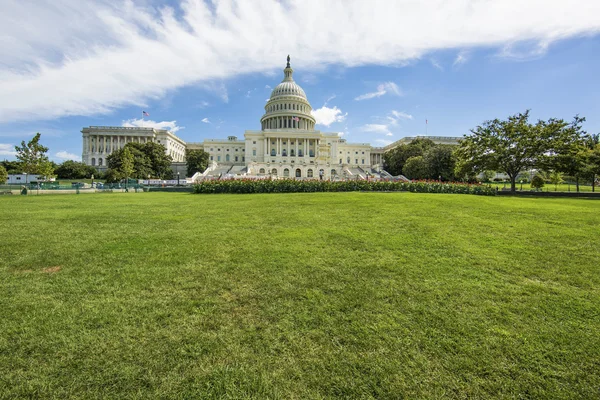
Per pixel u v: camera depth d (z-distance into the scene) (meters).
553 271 5.66
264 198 20.59
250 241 7.70
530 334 3.65
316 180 30.47
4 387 2.87
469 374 3.05
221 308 4.25
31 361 3.20
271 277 5.30
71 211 13.81
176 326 3.82
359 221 10.49
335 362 3.21
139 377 2.99
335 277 5.31
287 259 6.24
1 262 6.16
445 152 58.38
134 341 3.52
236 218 11.40
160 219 11.27
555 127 31.20
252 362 3.21
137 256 6.51
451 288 4.89
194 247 7.18
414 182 30.27
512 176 34.03
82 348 3.40
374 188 29.81
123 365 3.14
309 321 3.94
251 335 3.64
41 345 3.45
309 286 4.95
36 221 10.88
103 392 2.82
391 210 13.09
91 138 100.00
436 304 4.37
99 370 3.08
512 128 32.53
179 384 2.91
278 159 94.56
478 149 35.19
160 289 4.85
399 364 3.18
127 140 101.50
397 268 5.75
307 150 96.44
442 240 7.77
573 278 5.33
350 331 3.74
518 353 3.32
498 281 5.18
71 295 4.64
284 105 104.00
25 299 4.51
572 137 31.27
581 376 3.01
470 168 36.28
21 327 3.78
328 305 4.33
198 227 9.62
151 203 17.92
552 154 31.75
